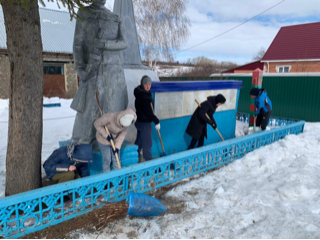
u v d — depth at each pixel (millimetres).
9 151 2701
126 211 2707
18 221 2230
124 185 2949
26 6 2146
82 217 2633
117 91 3723
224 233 2396
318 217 2621
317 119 8445
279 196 3111
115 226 2518
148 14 14945
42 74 2680
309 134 5980
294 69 18719
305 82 8578
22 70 2504
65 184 2406
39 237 2332
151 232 2432
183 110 4863
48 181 3520
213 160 3988
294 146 4867
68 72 15039
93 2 3164
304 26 19859
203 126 4414
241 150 4531
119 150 3514
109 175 2699
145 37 15422
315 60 17688
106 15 3248
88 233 2410
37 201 2301
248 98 10125
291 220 2562
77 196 3076
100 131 3059
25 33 2432
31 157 2742
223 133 5816
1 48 12047
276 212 2727
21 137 2648
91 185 2631
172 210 2826
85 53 3566
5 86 12586
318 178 3576
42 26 15039
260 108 5383
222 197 3078
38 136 2775
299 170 3854
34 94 2633
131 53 5141
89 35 3473
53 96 14766
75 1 2572
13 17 2361
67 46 14562
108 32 3514
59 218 2588
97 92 3557
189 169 3898
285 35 20438
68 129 6902
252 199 2986
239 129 6754
